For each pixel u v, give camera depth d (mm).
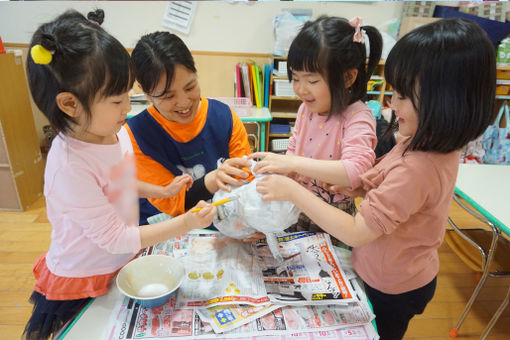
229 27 2809
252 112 2605
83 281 741
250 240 896
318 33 790
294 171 815
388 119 2553
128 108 643
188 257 835
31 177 2414
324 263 838
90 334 640
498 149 2943
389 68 644
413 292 794
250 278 771
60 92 565
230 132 1217
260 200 752
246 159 890
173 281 760
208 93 3016
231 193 804
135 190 825
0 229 2137
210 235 932
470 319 1611
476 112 577
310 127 1012
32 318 790
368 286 818
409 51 592
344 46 793
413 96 609
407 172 637
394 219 641
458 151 673
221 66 2924
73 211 643
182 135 1099
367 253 793
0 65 2098
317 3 2771
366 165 823
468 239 1397
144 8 2701
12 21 2703
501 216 1234
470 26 562
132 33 2771
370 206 663
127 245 688
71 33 549
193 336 632
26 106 2342
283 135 2811
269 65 2631
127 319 667
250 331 646
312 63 799
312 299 719
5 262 1857
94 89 567
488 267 1350
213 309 690
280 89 2691
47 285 766
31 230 2143
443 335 1526
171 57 839
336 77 814
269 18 2789
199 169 1158
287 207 754
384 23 2816
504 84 2818
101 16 778
